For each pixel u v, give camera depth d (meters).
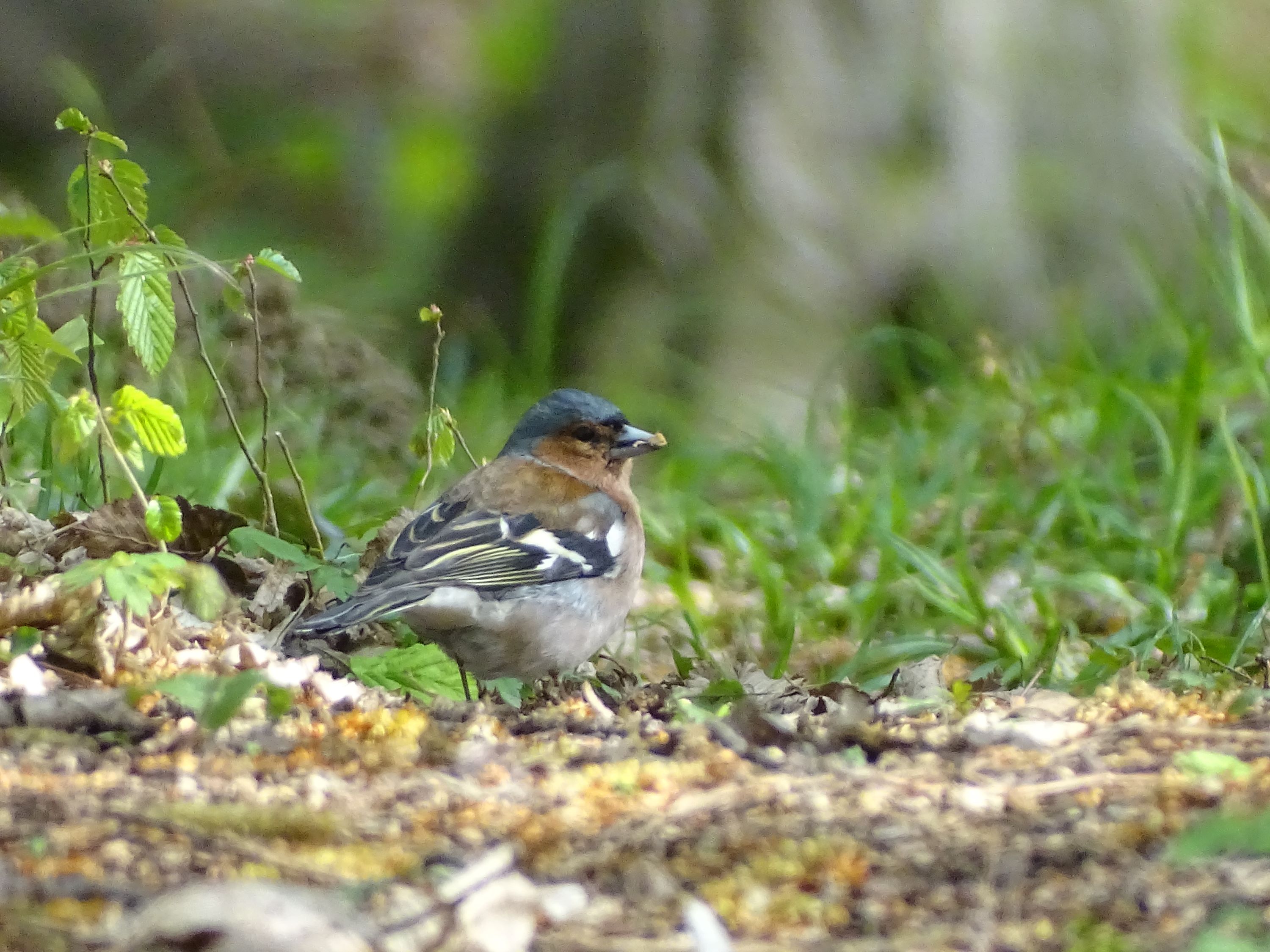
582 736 6.59
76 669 6.83
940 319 18.48
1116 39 19.62
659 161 18.70
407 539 8.83
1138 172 19.53
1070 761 6.00
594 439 9.62
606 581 9.09
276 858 4.72
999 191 19.06
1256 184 16.89
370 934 4.11
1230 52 23.91
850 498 13.01
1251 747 6.18
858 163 18.89
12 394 8.04
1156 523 12.32
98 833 4.85
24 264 8.01
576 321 18.75
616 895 4.62
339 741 5.96
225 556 8.87
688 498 12.90
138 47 25.28
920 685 8.42
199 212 23.14
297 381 13.68
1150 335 15.91
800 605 11.01
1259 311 14.90
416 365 18.55
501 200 19.67
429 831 5.14
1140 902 4.45
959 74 18.97
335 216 23.92
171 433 8.00
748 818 5.27
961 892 4.60
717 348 18.23
